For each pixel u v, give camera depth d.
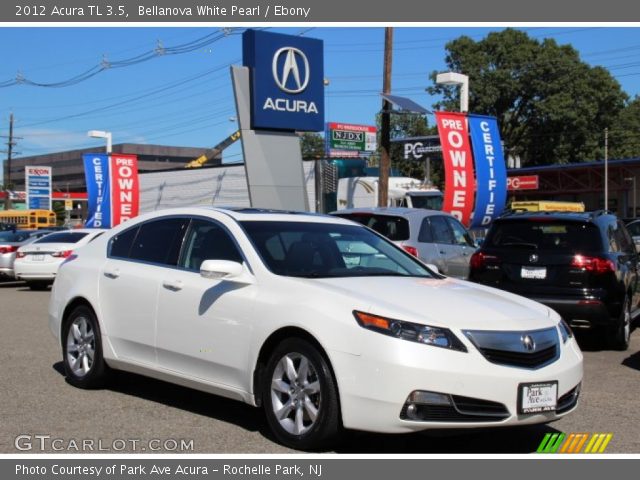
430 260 11.40
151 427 5.66
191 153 123.50
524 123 53.22
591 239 9.25
